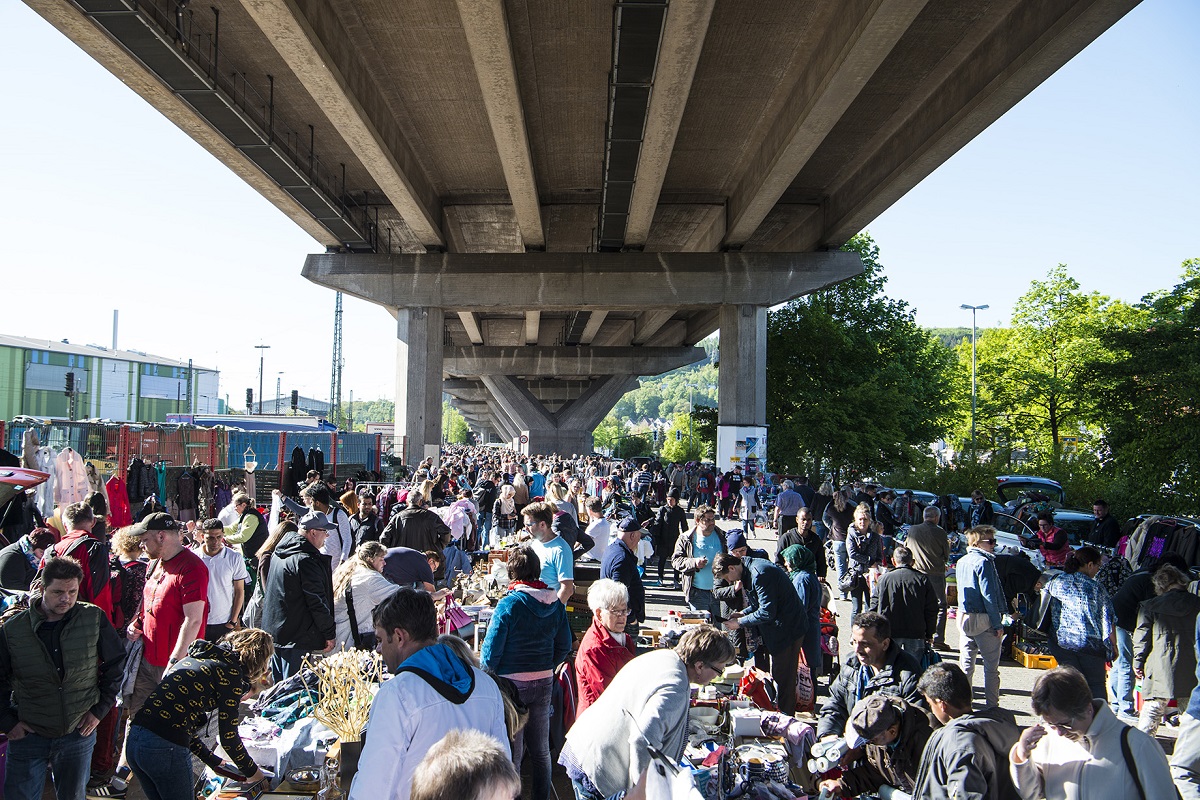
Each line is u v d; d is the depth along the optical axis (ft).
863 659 18.69
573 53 72.59
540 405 225.56
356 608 24.23
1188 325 94.94
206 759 17.15
